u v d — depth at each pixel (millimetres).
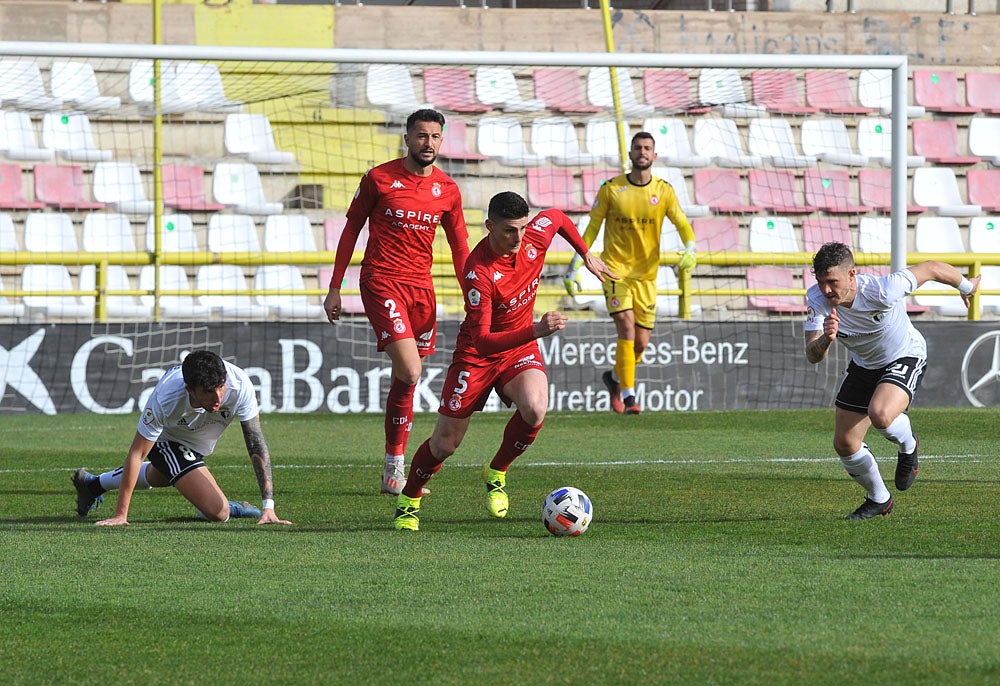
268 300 55188
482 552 17812
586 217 59688
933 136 64562
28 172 56000
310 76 61438
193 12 61062
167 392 20766
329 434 39219
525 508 23375
